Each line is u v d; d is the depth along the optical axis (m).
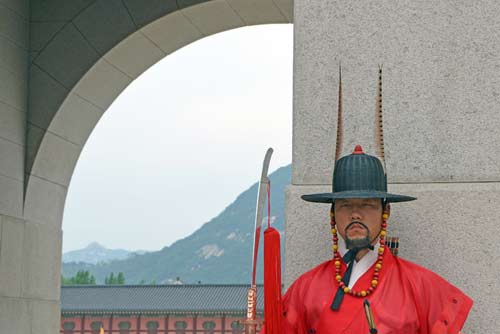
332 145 5.01
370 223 4.07
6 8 13.13
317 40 5.14
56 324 14.14
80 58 13.81
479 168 4.85
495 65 4.93
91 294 71.25
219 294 70.25
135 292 71.44
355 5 5.13
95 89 14.28
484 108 4.90
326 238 4.89
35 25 13.94
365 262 4.13
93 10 13.88
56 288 14.22
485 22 4.98
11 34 13.26
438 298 4.05
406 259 4.77
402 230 4.80
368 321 3.88
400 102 4.98
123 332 69.38
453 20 5.02
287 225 4.95
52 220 14.20
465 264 4.71
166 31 14.10
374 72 5.04
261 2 13.59
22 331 12.94
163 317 69.31
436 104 4.95
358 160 4.09
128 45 13.95
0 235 12.42
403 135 4.95
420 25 5.04
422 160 4.91
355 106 5.02
